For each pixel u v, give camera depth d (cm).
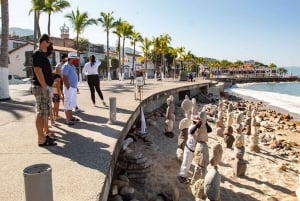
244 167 820
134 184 662
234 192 719
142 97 1314
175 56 8044
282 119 2052
